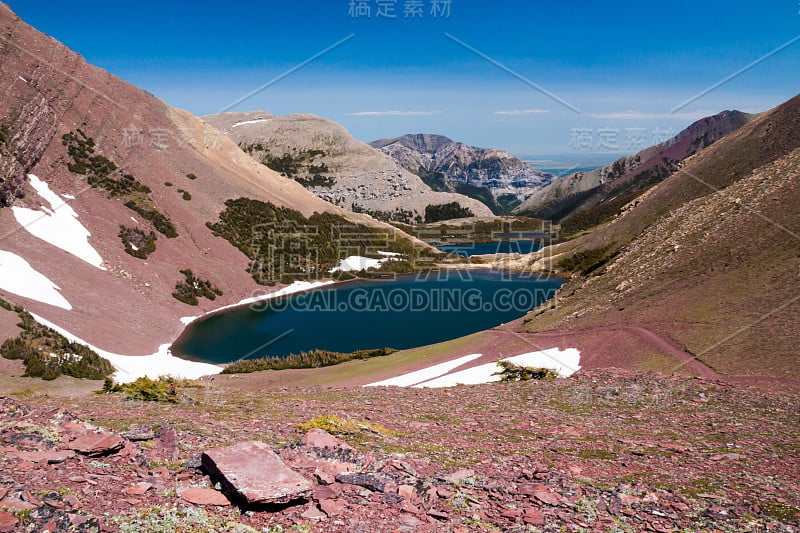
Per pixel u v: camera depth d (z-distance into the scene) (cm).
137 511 955
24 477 1029
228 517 991
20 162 10069
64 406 2073
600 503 1248
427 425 2141
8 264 7744
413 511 1089
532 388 3259
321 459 1348
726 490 1420
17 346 5250
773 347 3522
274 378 5366
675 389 3005
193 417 1956
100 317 7662
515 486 1322
